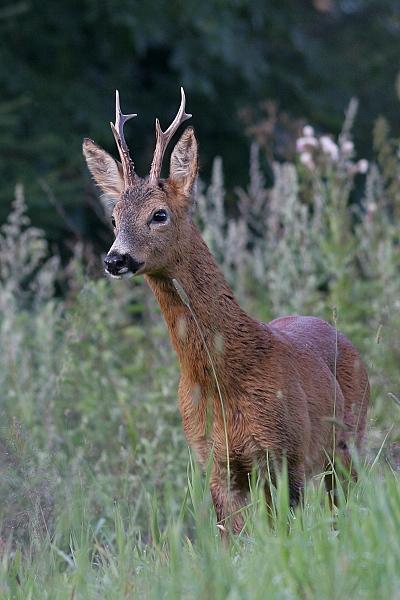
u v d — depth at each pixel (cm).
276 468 869
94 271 1388
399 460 947
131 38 2555
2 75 2381
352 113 1464
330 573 647
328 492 1005
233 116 2594
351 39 2845
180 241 934
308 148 1428
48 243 2291
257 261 1488
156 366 1324
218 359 921
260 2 2594
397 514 704
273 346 936
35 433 1177
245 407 920
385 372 1231
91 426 1260
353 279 1437
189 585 683
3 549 855
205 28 2411
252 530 805
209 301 934
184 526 903
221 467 930
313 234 1416
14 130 2334
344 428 912
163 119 2600
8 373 1364
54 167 2333
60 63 2539
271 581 664
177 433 1209
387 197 1611
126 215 930
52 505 914
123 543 794
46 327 1402
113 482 1080
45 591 747
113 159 1012
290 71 2688
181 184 951
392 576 641
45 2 2508
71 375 1286
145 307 1387
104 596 730
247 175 2584
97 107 2456
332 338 1053
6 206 2158
